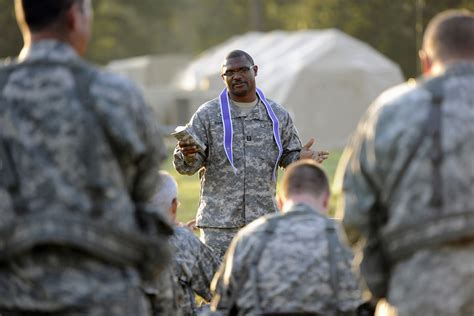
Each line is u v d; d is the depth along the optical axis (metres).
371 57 62.34
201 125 15.02
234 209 14.96
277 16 110.12
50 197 8.36
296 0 110.69
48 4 8.72
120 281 8.48
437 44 8.81
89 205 8.38
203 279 12.00
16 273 8.45
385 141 8.45
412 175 8.39
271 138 15.08
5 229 8.39
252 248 9.75
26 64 8.66
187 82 76.19
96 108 8.46
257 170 15.00
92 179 8.39
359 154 8.65
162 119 69.62
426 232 8.33
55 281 8.35
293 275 9.61
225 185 14.98
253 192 15.00
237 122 15.03
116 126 8.45
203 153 14.98
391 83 61.66
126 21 136.25
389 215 8.57
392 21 78.12
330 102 60.81
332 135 60.81
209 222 15.03
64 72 8.57
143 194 8.86
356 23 79.19
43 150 8.41
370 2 78.69
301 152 14.88
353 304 9.62
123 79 8.66
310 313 9.59
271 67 62.28
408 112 8.47
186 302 11.90
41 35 8.77
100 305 8.37
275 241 9.72
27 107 8.49
